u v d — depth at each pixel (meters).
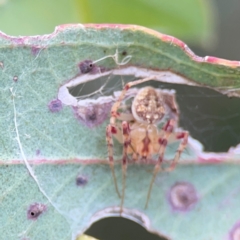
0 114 0.07
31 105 0.08
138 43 0.07
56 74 0.08
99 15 0.08
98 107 0.08
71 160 0.08
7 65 0.07
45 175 0.08
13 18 0.08
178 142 0.08
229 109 0.09
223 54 0.09
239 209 0.08
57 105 0.08
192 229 0.08
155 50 0.07
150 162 0.08
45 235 0.08
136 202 0.08
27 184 0.08
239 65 0.07
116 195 0.08
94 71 0.08
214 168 0.08
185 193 0.08
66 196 0.08
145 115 0.08
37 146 0.08
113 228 0.09
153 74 0.08
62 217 0.08
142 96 0.08
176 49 0.07
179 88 0.08
